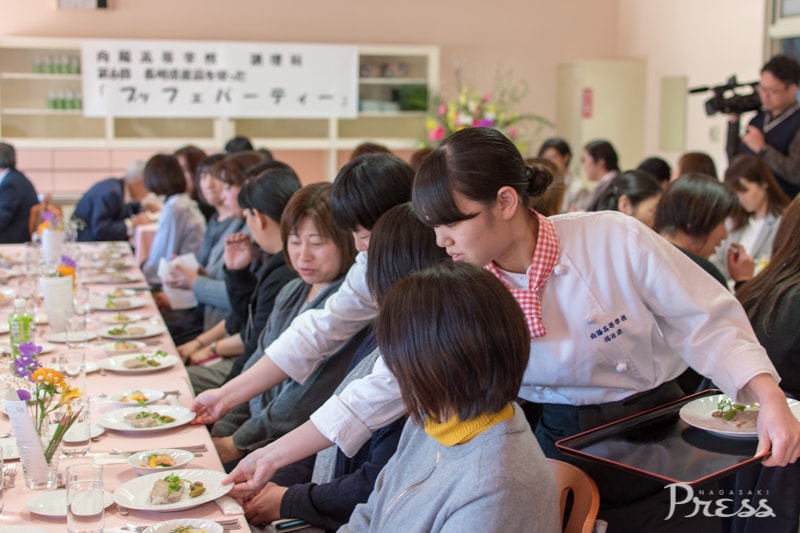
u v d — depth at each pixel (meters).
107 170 8.40
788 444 1.52
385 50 8.56
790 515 2.10
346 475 1.98
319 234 2.48
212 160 4.54
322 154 9.02
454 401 1.29
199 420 2.26
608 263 1.72
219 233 4.46
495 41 9.07
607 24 9.23
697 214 2.60
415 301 1.29
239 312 3.59
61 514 1.66
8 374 2.21
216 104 8.34
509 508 1.27
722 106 5.75
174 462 1.93
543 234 1.71
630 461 1.54
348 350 2.31
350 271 2.27
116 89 8.12
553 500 1.33
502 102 9.11
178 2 8.38
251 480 1.84
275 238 3.12
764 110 5.36
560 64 9.11
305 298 2.75
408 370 1.29
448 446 1.36
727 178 4.22
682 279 1.71
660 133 8.48
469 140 1.58
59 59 8.05
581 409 1.85
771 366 1.64
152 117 8.30
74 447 1.99
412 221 1.86
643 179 3.60
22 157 8.18
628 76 8.63
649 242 1.72
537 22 9.12
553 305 1.75
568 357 1.77
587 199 5.55
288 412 2.36
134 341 3.22
